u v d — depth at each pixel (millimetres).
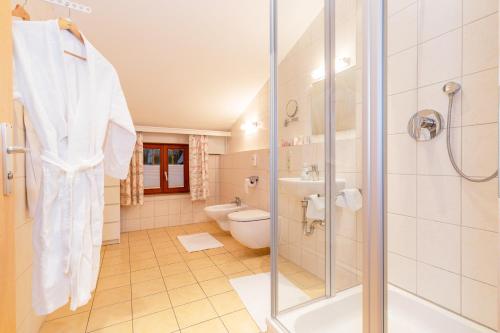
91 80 1034
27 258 1297
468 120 1154
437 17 1253
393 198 1492
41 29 925
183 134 4160
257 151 3012
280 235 1712
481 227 1131
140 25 2062
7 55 766
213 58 2541
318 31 1753
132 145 1229
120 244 3090
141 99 3098
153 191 3986
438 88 1256
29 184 1170
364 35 917
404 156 1425
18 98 867
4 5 750
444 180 1254
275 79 1608
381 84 877
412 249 1405
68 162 951
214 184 4344
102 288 1979
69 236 936
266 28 2203
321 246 1643
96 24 1999
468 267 1178
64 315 1615
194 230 3740
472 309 1170
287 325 1348
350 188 1351
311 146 1787
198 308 1705
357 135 1244
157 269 2348
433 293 1314
